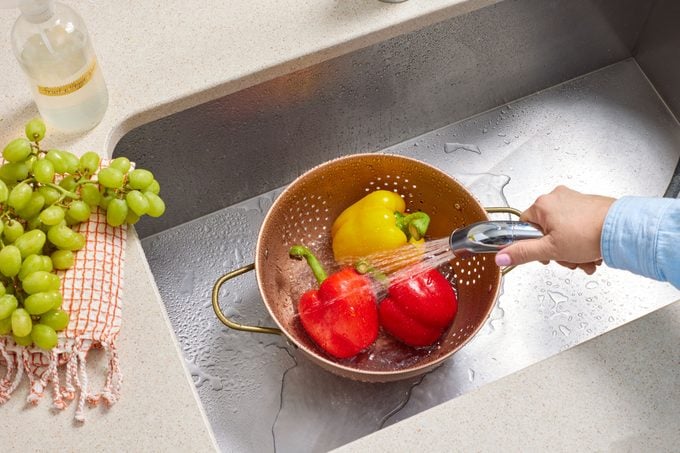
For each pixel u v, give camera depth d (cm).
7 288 75
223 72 98
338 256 98
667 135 125
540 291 110
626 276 111
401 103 116
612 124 126
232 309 108
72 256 79
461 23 107
